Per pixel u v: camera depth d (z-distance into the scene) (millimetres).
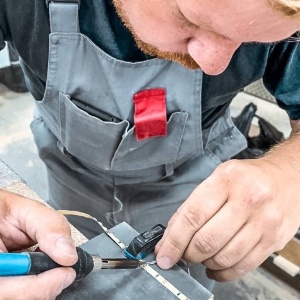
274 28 465
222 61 554
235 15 460
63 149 1046
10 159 1967
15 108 2234
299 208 762
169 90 844
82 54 806
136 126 857
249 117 1637
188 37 574
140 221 1130
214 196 690
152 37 612
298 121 982
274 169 758
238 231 692
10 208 673
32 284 559
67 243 600
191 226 675
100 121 860
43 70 870
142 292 617
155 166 1002
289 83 933
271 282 1589
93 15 788
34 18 799
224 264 706
